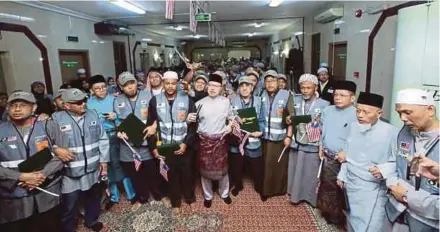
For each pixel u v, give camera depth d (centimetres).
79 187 246
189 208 306
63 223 246
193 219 285
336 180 252
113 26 845
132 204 317
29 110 207
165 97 295
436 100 267
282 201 317
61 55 671
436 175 138
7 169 200
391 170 179
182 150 288
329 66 696
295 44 1045
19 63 530
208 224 276
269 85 312
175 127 290
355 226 210
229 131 293
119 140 304
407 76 312
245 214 292
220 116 289
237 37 1922
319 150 274
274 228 268
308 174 298
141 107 308
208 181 304
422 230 155
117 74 976
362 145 201
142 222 282
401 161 167
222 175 297
